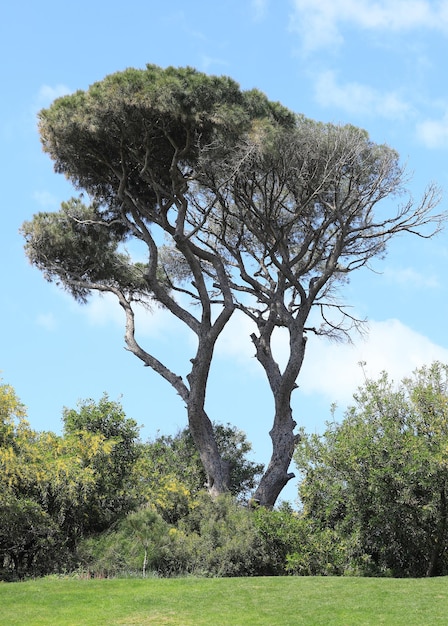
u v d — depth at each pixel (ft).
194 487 82.69
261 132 75.00
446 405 56.44
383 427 58.13
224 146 76.69
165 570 63.98
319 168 83.82
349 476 57.57
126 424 73.77
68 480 65.26
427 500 54.85
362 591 44.80
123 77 75.00
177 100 73.92
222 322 80.12
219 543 65.92
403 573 57.57
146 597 45.29
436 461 53.36
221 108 73.97
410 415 58.23
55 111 78.74
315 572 59.57
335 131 83.51
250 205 84.69
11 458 62.28
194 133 76.69
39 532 63.72
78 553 65.10
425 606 40.60
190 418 79.71
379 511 55.62
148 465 75.36
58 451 67.82
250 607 42.11
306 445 63.26
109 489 69.67
